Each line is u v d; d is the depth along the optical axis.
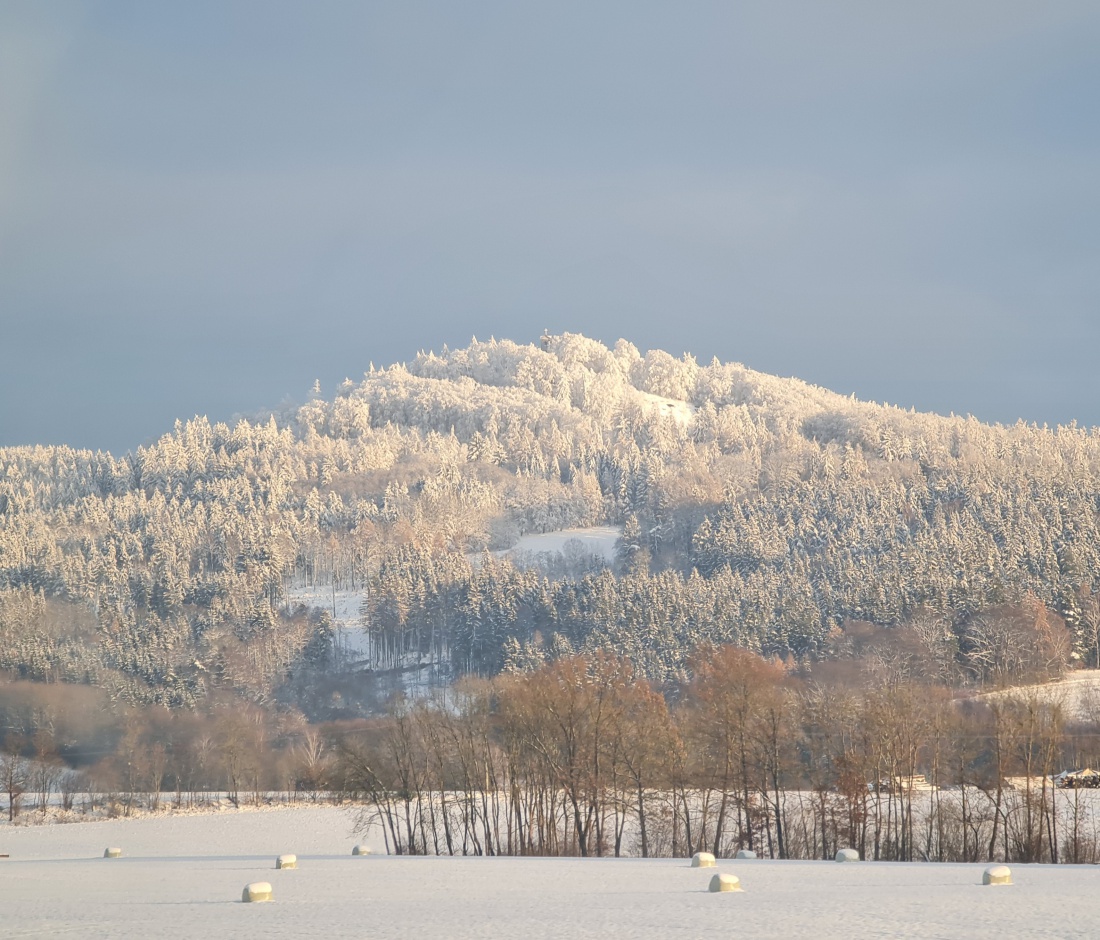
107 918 77.19
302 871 130.75
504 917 70.94
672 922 65.44
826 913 67.69
